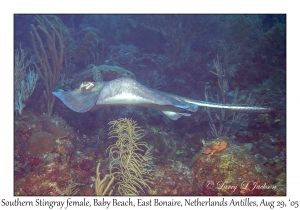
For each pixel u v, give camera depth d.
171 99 4.28
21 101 5.82
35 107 6.81
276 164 4.15
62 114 6.82
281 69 8.84
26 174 4.14
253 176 3.33
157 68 11.17
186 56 11.09
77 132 5.62
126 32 14.18
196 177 3.64
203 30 11.73
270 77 8.28
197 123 7.29
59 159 4.30
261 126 5.74
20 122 4.98
